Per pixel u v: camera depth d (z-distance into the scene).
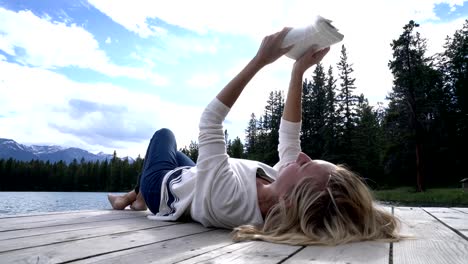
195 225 1.94
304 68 2.15
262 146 43.72
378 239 1.44
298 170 1.60
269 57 1.83
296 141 2.35
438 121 31.95
